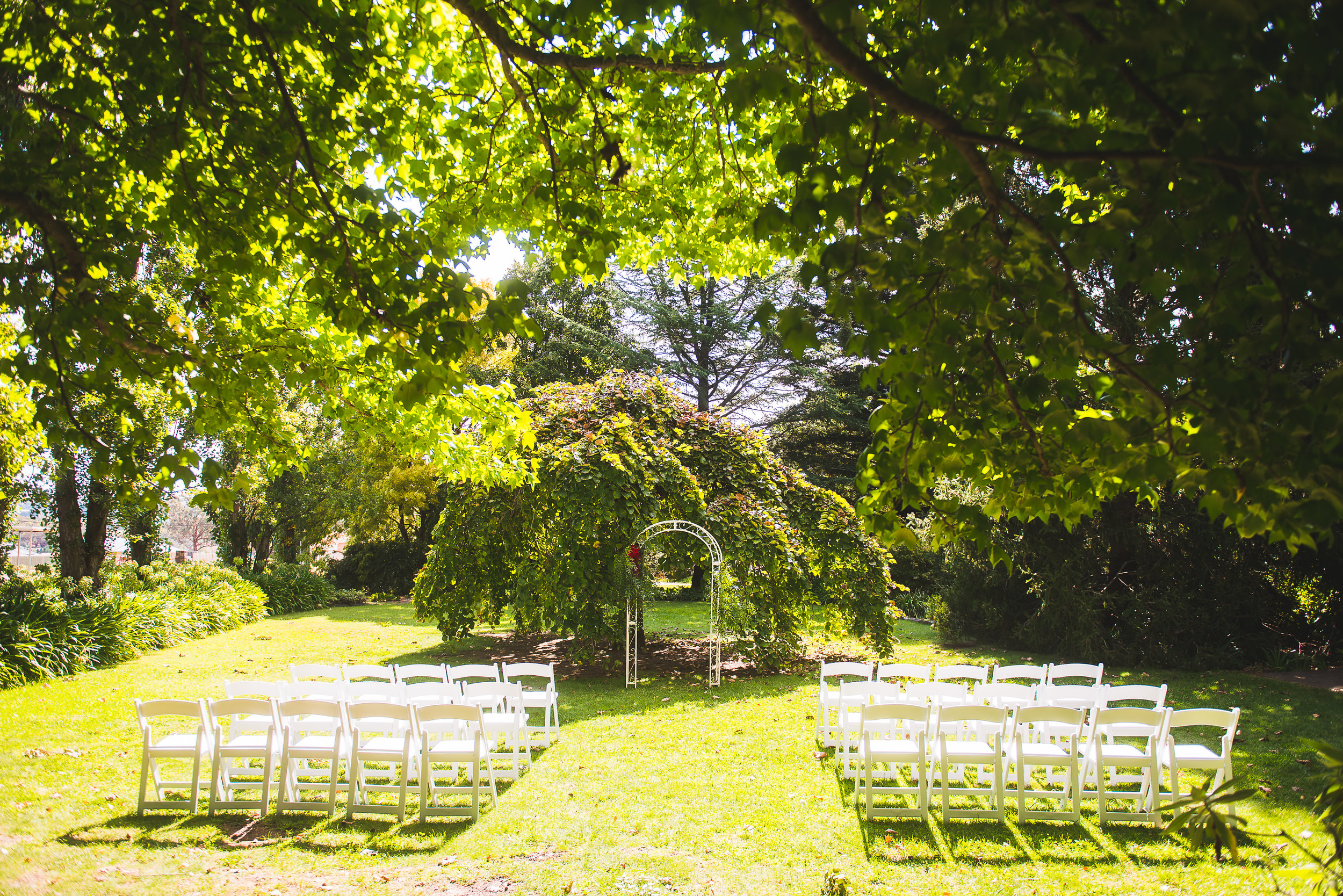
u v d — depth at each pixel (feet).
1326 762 7.75
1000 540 40.68
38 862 15.47
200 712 18.62
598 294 86.74
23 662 34.06
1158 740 19.49
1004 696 22.17
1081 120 8.99
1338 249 7.00
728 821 17.79
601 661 40.78
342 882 14.76
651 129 17.30
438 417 20.48
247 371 17.16
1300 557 37.45
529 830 17.34
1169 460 8.98
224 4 11.94
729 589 36.52
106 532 52.44
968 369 9.62
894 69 8.68
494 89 16.43
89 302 11.73
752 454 43.16
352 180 16.78
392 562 86.79
